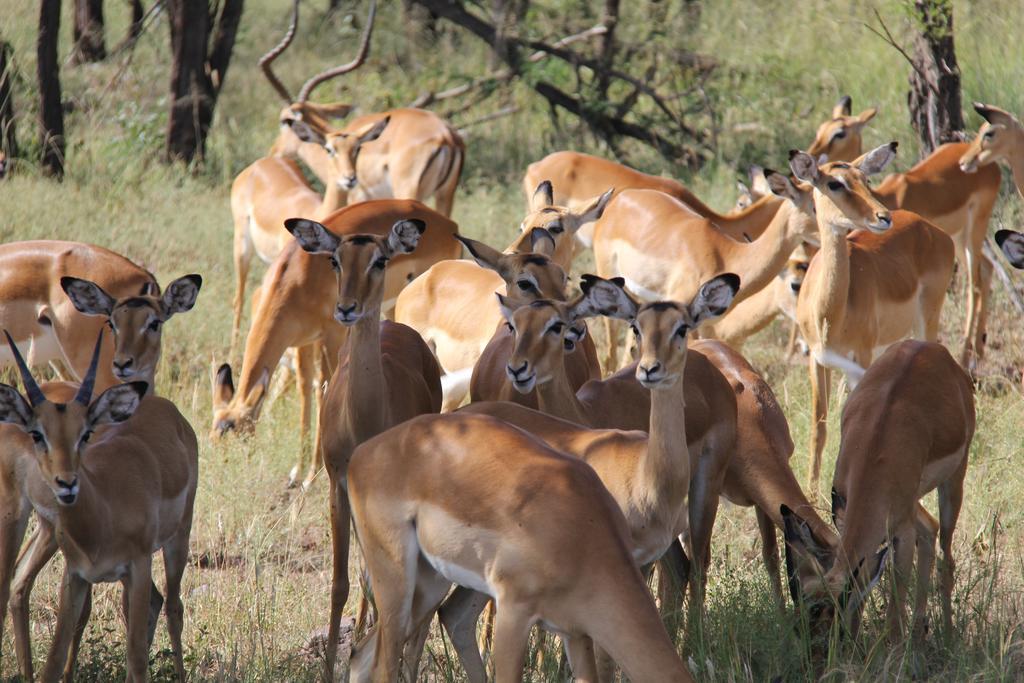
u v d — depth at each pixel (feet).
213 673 28.40
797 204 43.57
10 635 30.09
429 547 23.00
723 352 33.94
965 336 51.26
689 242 47.93
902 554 27.86
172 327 52.75
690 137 80.84
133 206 67.36
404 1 93.40
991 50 74.43
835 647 25.49
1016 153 51.39
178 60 76.95
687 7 89.10
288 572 34.37
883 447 28.12
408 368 32.32
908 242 45.50
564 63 82.17
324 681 27.45
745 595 28.94
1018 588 30.83
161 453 28.19
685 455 24.36
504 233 64.54
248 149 83.61
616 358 50.52
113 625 31.73
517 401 32.35
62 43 100.17
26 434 26.76
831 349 41.16
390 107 89.10
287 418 46.91
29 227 60.75
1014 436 40.50
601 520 21.88
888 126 72.59
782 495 30.53
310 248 29.01
